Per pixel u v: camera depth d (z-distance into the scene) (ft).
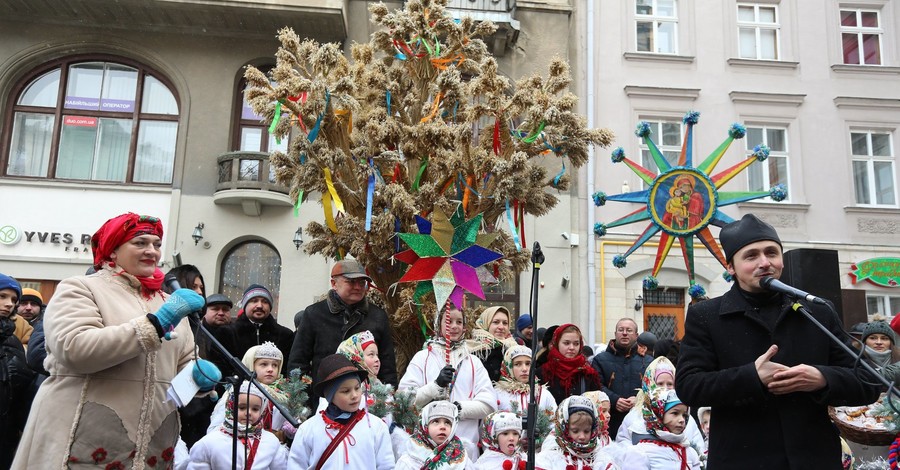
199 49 39.91
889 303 40.40
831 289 16.21
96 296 9.00
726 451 8.14
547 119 15.34
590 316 38.19
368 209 14.92
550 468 12.72
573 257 39.06
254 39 39.91
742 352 8.34
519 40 40.88
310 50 15.96
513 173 15.25
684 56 41.73
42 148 39.65
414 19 16.37
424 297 15.65
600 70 41.47
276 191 37.86
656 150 21.66
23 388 15.19
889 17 43.75
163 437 9.36
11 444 15.01
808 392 7.89
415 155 15.90
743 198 20.45
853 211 41.01
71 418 8.63
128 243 9.46
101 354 8.34
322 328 14.79
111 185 38.75
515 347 15.07
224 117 39.42
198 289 15.80
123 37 39.63
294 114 15.26
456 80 15.38
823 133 41.86
